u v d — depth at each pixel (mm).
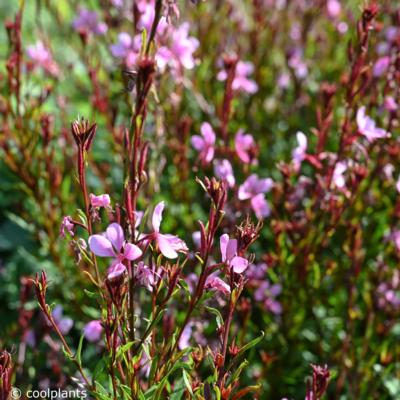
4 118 779
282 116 1021
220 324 525
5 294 853
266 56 1017
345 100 673
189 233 794
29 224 827
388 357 718
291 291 734
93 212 523
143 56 529
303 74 1012
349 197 685
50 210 812
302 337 780
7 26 747
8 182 955
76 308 780
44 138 751
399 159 762
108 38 913
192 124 903
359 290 815
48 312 526
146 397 533
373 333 774
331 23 1086
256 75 961
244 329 658
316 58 1089
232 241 511
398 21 822
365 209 767
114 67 894
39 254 876
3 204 939
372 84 780
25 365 738
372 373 738
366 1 645
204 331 697
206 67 960
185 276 694
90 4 977
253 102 971
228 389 517
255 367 753
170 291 520
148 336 558
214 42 999
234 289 519
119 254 503
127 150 532
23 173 775
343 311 782
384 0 913
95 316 762
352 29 1015
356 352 762
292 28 1128
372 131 670
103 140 992
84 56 900
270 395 750
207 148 681
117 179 938
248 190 683
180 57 736
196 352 557
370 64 668
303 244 712
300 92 986
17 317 833
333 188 690
